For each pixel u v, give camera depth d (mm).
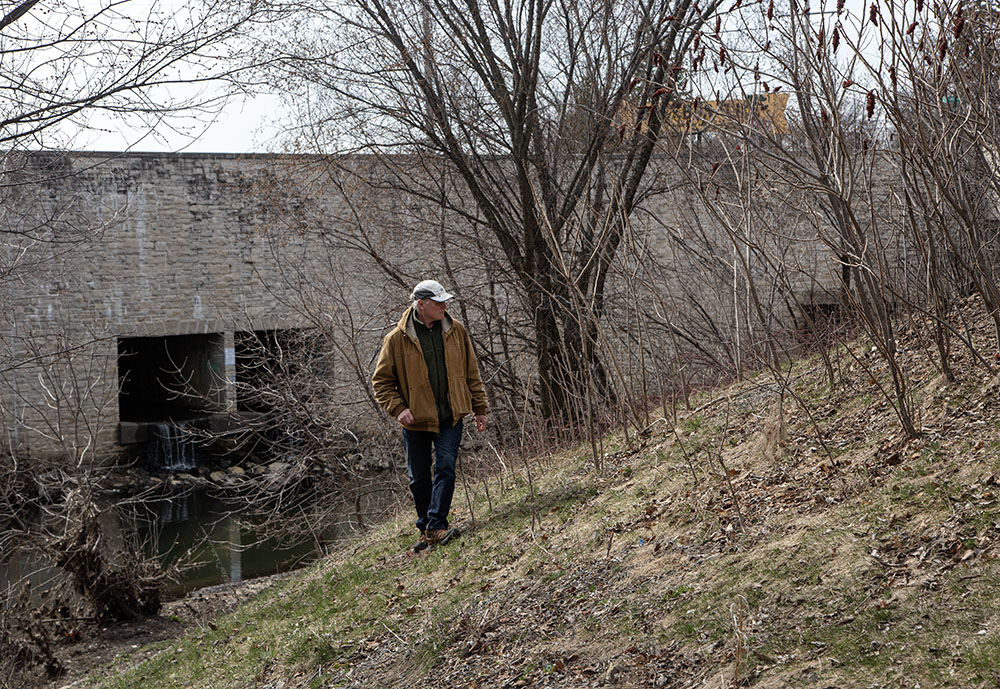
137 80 6496
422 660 4738
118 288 23422
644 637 3975
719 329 11547
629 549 5098
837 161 5508
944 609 3301
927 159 4934
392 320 14312
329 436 14320
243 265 24719
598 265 10664
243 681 5648
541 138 12656
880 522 4016
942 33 4699
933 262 5242
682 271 13156
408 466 6809
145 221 23703
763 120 6625
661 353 9617
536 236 12430
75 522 11039
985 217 6125
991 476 3967
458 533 6691
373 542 7820
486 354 13805
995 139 4719
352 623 5773
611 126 11320
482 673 4336
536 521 6289
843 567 3801
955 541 3652
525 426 11164
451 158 12930
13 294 21047
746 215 6266
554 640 4328
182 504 21391
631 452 7355
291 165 14047
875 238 5203
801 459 5328
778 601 3779
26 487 12484
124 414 27484
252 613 7242
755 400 7148
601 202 12195
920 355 6004
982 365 5270
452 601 5379
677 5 10734
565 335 11305
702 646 3725
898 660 3135
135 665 8367
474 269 14805
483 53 12367
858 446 5148
